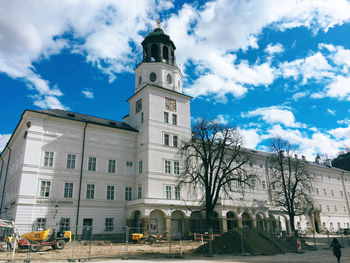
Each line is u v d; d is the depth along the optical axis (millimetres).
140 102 52562
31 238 29062
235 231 29938
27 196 38156
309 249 33188
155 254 26906
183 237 45500
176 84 54875
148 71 53750
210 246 25797
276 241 31844
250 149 71000
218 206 48531
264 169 66438
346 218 82188
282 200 58938
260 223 54844
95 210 43156
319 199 76375
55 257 23875
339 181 85938
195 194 49375
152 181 45750
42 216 38656
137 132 50781
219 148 38812
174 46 57812
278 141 57344
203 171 46719
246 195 59469
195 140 41031
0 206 51062
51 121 42844
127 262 21125
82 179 43344
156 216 44875
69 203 41188
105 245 36375
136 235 38750
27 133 40344
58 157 42094
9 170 51156
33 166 39594
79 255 25625
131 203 44906
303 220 69500
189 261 21688
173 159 49344
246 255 25844
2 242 31938
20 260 21547
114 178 46469
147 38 56312
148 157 46594
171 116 51969
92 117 50594
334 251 19781
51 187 40406
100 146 46594
